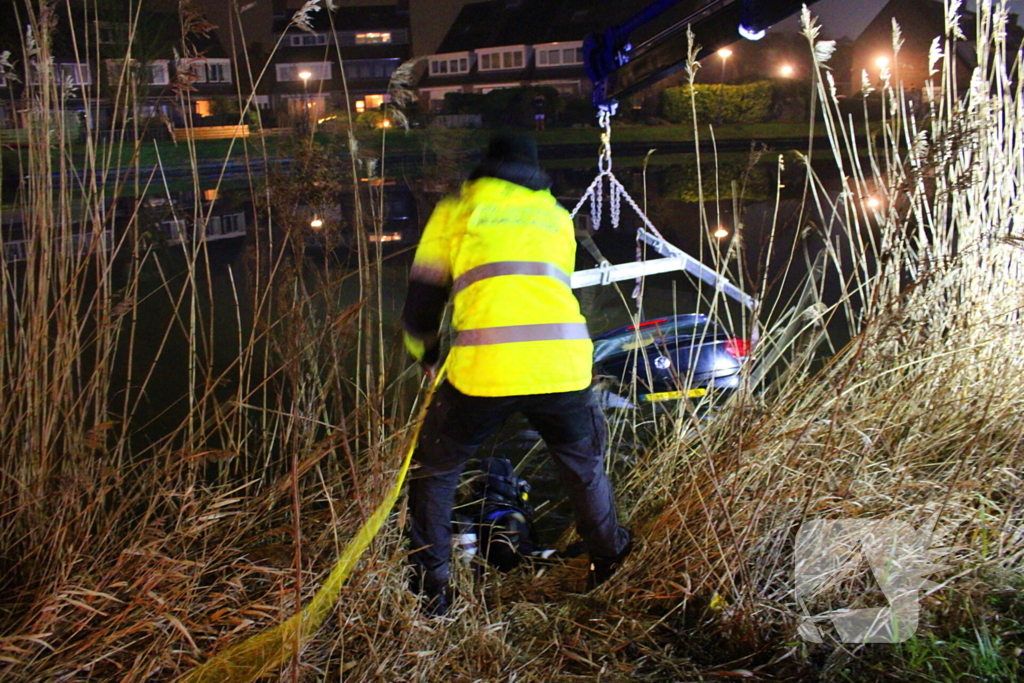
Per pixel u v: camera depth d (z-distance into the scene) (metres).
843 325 6.94
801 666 2.59
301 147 3.02
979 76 3.79
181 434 4.83
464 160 3.12
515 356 2.62
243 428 3.75
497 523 3.42
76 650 2.42
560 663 2.70
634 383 4.03
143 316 8.11
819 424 3.28
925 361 3.58
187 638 2.36
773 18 4.07
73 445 2.88
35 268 2.99
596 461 2.87
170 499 2.87
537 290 2.68
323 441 2.89
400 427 3.26
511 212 2.72
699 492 2.96
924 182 3.20
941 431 3.39
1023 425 3.33
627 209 15.33
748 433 3.25
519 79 59.91
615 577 3.02
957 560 2.87
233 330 7.70
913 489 3.11
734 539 2.78
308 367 3.37
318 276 3.18
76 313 2.96
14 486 2.85
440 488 2.86
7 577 2.72
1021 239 3.20
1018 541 2.98
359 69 62.44
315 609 2.52
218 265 11.15
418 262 2.75
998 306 3.70
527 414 2.77
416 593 2.91
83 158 3.09
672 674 2.64
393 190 5.32
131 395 5.93
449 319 3.16
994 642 2.60
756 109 44.22
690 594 2.78
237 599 2.65
